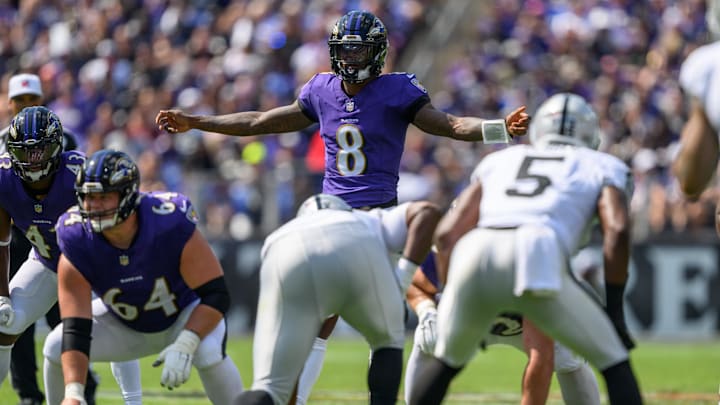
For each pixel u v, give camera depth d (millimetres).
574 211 17938
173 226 19266
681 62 65250
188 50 67875
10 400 29312
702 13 67000
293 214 52844
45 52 69312
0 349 22422
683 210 52312
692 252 50875
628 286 51125
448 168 54594
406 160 55750
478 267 17672
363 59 21875
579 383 21828
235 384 20109
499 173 18453
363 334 19375
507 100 64250
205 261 19500
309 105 23031
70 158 22391
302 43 66750
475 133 21469
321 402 30547
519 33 67938
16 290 22672
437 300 22328
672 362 42031
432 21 71562
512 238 17547
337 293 18438
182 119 23891
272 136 58531
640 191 52094
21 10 72250
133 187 18953
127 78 66875
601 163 18359
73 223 19266
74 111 64875
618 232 17656
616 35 67625
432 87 69250
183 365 18719
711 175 17859
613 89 64812
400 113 22234
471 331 18172
